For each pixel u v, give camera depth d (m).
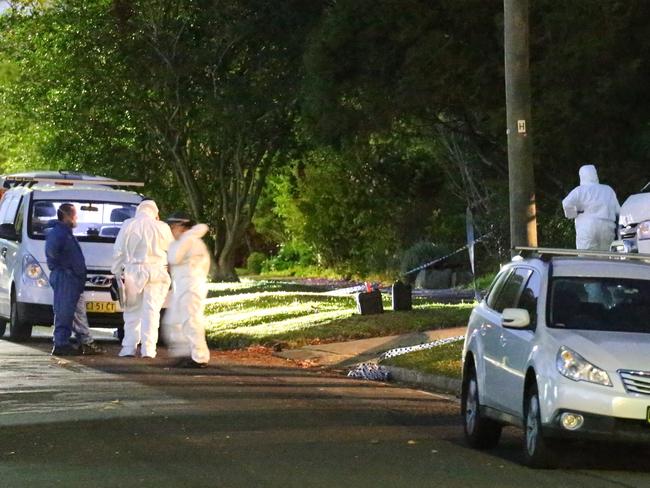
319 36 66.25
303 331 51.88
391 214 101.25
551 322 26.12
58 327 45.44
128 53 85.62
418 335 50.19
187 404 33.50
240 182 90.06
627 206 39.44
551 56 57.72
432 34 61.50
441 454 27.09
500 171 70.38
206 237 92.56
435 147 86.62
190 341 42.81
